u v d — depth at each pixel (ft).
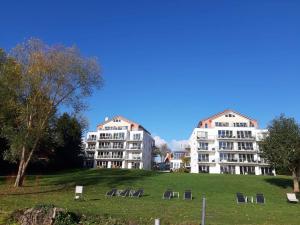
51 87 135.44
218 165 336.49
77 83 137.08
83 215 52.85
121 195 128.77
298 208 109.09
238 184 170.71
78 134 295.69
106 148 395.75
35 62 131.64
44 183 157.48
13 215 49.60
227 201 123.65
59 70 134.51
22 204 86.69
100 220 52.95
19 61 132.67
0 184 150.30
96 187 147.43
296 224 71.00
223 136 342.85
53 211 48.91
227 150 338.34
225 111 367.25
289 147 151.53
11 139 135.03
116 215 69.62
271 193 151.94
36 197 110.22
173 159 461.37
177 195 137.49
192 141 370.94
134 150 394.52
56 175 200.64
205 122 370.73
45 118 137.59
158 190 147.02
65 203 96.53
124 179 172.76
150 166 442.91
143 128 438.81
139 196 129.49
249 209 99.81
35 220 47.88
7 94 127.65
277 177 204.03
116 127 411.75
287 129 154.92
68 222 48.78
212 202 118.42
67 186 146.61
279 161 152.66
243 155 337.93
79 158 307.58
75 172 229.45
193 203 111.75
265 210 98.53
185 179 180.45
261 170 331.77
